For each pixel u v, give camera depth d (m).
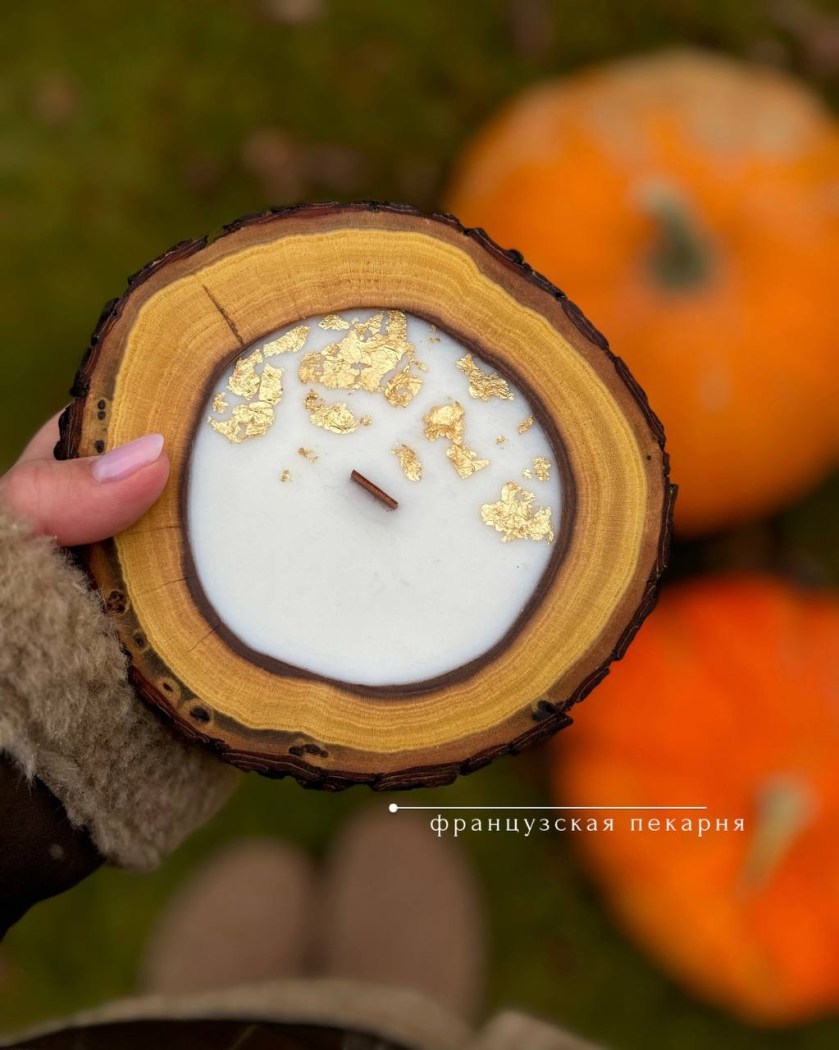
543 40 0.86
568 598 0.50
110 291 0.86
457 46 0.87
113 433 0.50
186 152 0.87
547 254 0.68
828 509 0.83
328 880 0.85
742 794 0.70
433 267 0.51
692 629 0.72
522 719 0.50
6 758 0.49
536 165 0.69
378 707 0.50
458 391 0.51
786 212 0.67
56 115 0.87
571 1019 0.82
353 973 0.82
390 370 0.51
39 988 0.82
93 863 0.53
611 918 0.82
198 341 0.50
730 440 0.69
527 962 0.83
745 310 0.67
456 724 0.50
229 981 0.82
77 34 0.87
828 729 0.70
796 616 0.73
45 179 0.87
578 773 0.74
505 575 0.51
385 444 0.51
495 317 0.51
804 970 0.71
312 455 0.51
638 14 0.86
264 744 0.50
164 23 0.87
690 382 0.68
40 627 0.49
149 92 0.87
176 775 0.52
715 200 0.68
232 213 0.87
